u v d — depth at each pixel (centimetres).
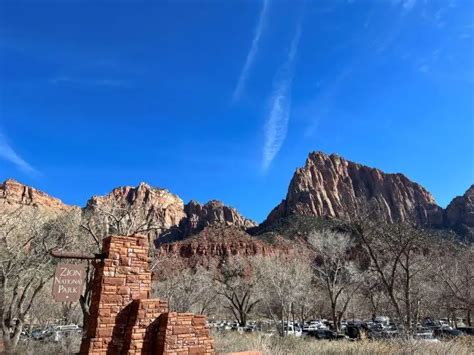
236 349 1579
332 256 3619
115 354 725
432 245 2395
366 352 1462
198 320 789
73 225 1911
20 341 1952
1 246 1579
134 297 777
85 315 1485
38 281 1997
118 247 785
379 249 2241
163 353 724
